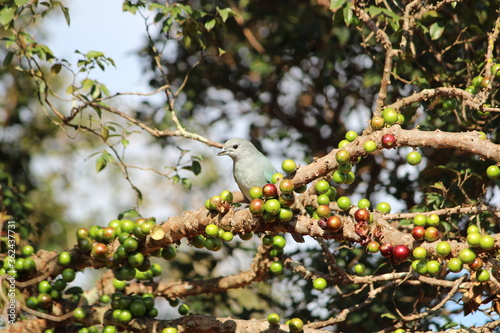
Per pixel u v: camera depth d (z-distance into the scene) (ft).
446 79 36.24
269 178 35.53
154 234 25.43
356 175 44.11
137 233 26.25
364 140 23.29
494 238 20.03
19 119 53.26
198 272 46.62
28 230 40.24
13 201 39.93
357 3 31.99
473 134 21.84
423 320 34.94
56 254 30.81
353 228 22.36
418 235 21.21
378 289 29.99
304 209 23.29
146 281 35.24
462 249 20.66
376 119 23.93
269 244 27.14
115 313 28.84
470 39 34.37
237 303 43.01
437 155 37.88
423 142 22.33
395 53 30.91
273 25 51.08
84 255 29.78
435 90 27.86
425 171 35.63
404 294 37.19
